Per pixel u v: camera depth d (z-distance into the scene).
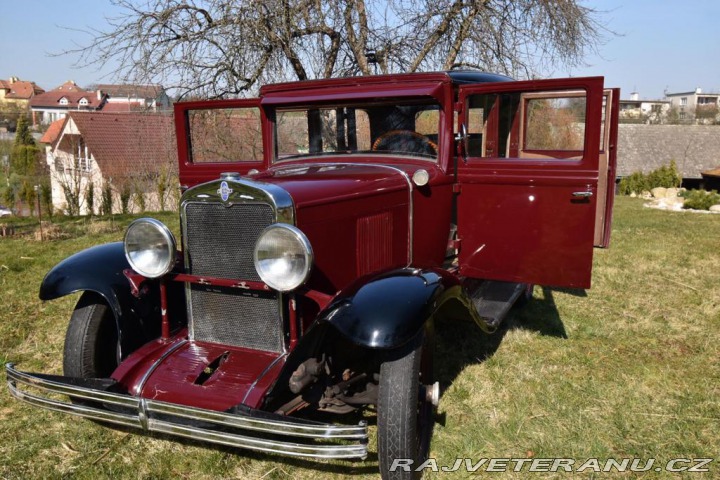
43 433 3.23
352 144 4.02
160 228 2.97
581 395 3.66
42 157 23.06
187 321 3.27
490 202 3.90
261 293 2.94
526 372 3.97
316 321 2.59
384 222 3.37
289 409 2.84
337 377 2.94
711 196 16.72
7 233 9.23
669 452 3.04
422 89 3.64
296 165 3.88
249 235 2.88
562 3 8.35
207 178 4.33
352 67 9.06
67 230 9.70
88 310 3.24
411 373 2.54
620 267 7.02
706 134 36.09
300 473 2.91
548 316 5.18
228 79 8.38
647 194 24.16
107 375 3.33
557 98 3.96
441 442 3.14
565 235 3.69
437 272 2.87
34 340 4.56
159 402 2.53
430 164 3.80
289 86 4.00
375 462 3.01
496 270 3.96
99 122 19.53
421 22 8.74
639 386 3.78
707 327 4.92
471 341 4.52
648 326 4.92
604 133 4.81
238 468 2.94
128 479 2.83
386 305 2.52
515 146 4.29
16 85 95.25
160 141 13.22
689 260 7.41
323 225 2.96
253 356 2.96
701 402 3.56
